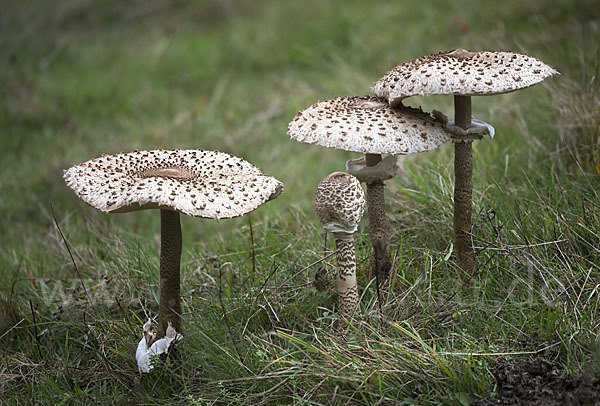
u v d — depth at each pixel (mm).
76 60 11102
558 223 3625
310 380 2971
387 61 7934
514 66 2947
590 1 7918
